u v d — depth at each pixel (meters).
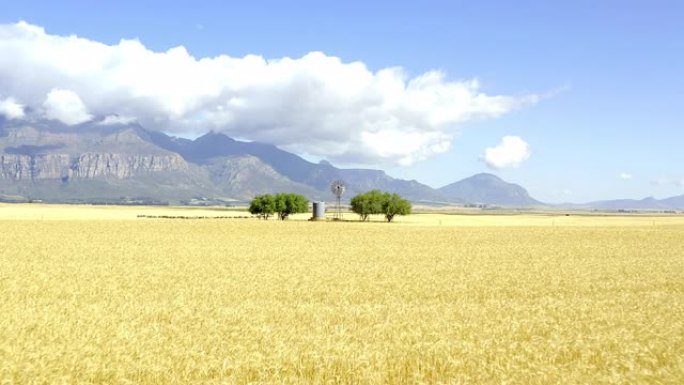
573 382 13.91
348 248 65.44
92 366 13.99
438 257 55.22
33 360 14.05
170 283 33.72
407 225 129.25
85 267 42.16
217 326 19.69
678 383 13.92
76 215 161.00
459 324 20.38
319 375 14.21
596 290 33.25
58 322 19.27
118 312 22.42
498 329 19.86
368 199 160.25
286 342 17.08
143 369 14.03
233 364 14.61
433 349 16.33
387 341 17.78
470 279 37.47
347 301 27.44
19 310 21.95
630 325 20.70
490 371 14.67
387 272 41.41
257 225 114.56
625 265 48.66
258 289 31.59
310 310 23.92
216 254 55.16
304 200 166.12
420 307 25.42
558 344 17.12
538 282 36.38
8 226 96.31
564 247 70.69
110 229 94.25
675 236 94.94
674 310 24.56
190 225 109.44
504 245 73.38
